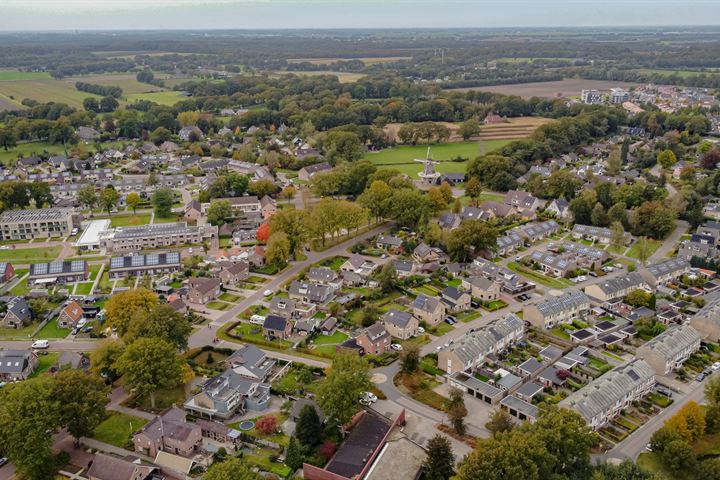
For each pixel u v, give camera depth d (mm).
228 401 133625
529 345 165625
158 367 134875
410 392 143375
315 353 160250
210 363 155250
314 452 121250
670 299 191500
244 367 147500
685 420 122688
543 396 140750
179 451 121312
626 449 123625
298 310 182500
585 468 111438
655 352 150875
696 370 153375
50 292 198750
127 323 158000
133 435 123812
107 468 111625
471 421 132500
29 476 113625
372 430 124312
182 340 152500
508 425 123375
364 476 112312
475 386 142375
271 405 139000
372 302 190625
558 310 176750
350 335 170750
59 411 117688
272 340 167375
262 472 116125
